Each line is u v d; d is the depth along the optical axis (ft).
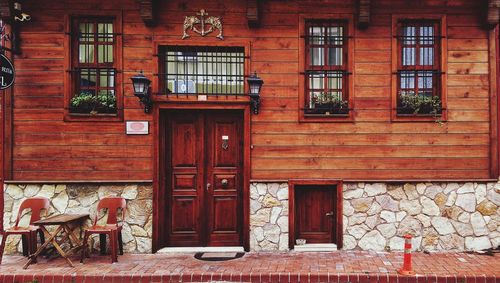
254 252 18.90
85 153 19.15
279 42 19.51
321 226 19.69
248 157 19.29
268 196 19.27
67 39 19.16
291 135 19.38
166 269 16.29
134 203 19.16
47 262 17.34
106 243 18.99
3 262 17.38
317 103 19.40
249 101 19.16
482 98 19.36
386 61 19.39
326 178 19.33
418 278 15.19
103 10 19.25
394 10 19.38
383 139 19.35
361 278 15.38
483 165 19.30
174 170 19.86
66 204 19.06
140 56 19.34
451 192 19.20
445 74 19.29
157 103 19.19
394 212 19.17
